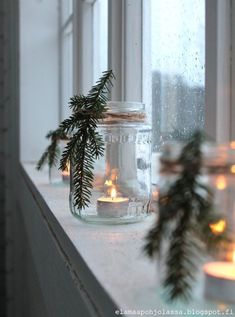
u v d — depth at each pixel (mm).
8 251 1787
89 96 552
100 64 1062
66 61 1470
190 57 616
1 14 1802
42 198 752
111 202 534
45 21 1523
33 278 1055
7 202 1791
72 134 585
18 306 1603
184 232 249
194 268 263
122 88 796
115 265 366
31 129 1529
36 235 806
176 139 673
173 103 686
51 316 576
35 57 1521
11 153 1728
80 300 374
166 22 713
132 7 798
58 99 1541
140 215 550
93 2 1112
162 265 276
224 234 261
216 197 269
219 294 283
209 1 484
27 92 1523
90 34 1124
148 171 583
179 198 251
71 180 561
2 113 1826
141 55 810
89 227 521
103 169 578
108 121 581
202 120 574
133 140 586
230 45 477
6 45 1780
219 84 475
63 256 483
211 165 267
